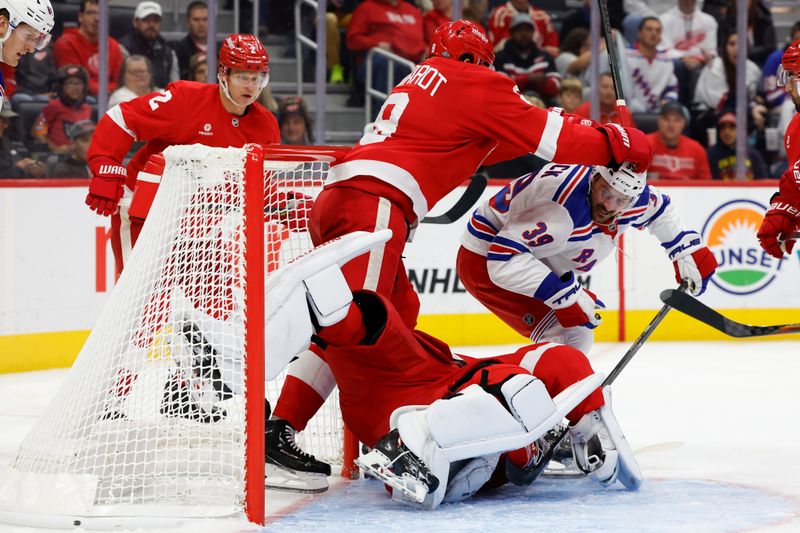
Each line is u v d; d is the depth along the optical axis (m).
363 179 12.50
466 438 11.09
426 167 12.64
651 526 10.52
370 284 12.30
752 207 28.41
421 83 12.84
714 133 30.80
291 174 15.18
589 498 11.89
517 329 14.52
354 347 11.56
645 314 28.17
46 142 26.95
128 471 11.11
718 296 28.28
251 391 10.46
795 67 14.23
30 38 12.70
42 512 10.55
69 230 23.88
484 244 14.19
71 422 11.08
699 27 30.67
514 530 10.35
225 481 10.88
